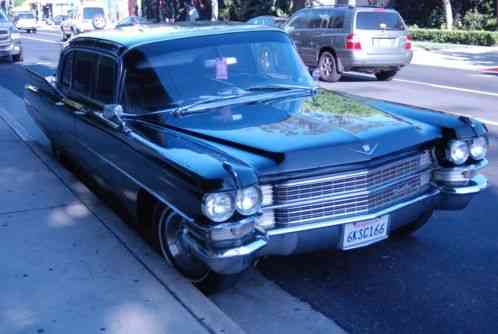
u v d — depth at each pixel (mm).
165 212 4227
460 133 4453
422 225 5039
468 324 3893
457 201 4555
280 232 3777
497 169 7289
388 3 36625
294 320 3967
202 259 3594
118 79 4852
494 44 26469
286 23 17969
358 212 3979
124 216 5672
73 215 5348
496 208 5977
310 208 3855
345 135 4012
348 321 3949
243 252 3510
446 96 12992
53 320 3674
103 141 4930
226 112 4488
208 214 3428
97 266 4355
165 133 4250
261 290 4359
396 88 14430
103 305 3840
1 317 3707
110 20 37688
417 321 3938
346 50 15297
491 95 13133
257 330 3846
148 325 3623
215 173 3455
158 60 4766
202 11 43719
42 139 8492
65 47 6199
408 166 4301
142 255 4508
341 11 15586
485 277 4523
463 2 34312
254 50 5094
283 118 4348
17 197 5820
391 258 4852
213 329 3580
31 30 47469
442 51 24703
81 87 5605
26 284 4098
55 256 4516
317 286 4414
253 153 3832
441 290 4336
